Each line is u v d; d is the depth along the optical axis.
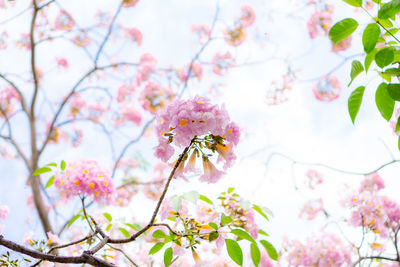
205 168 1.94
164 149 1.91
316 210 4.05
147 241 2.33
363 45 1.82
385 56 1.80
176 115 1.87
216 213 2.11
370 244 2.96
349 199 3.18
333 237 3.26
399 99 1.82
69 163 2.09
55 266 2.10
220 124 1.87
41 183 4.46
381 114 1.85
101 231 1.92
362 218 3.02
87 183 2.05
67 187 2.04
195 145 1.92
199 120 1.85
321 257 3.08
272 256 2.06
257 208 2.04
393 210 3.16
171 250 2.03
